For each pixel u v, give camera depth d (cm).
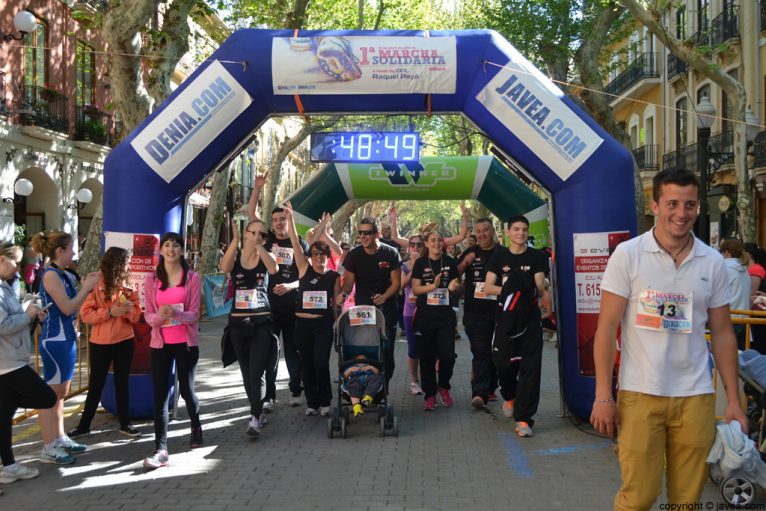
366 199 1509
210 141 753
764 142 1909
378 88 745
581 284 724
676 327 339
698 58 1324
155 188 746
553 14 1914
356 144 794
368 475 562
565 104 728
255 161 4262
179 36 1172
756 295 803
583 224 720
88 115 2306
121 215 742
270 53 739
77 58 2277
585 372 727
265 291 704
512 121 736
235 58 743
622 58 3008
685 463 343
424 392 807
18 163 1978
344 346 728
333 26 2306
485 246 802
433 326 790
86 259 1420
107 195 750
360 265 781
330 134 796
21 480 552
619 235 712
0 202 1888
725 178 2169
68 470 579
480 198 1502
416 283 793
